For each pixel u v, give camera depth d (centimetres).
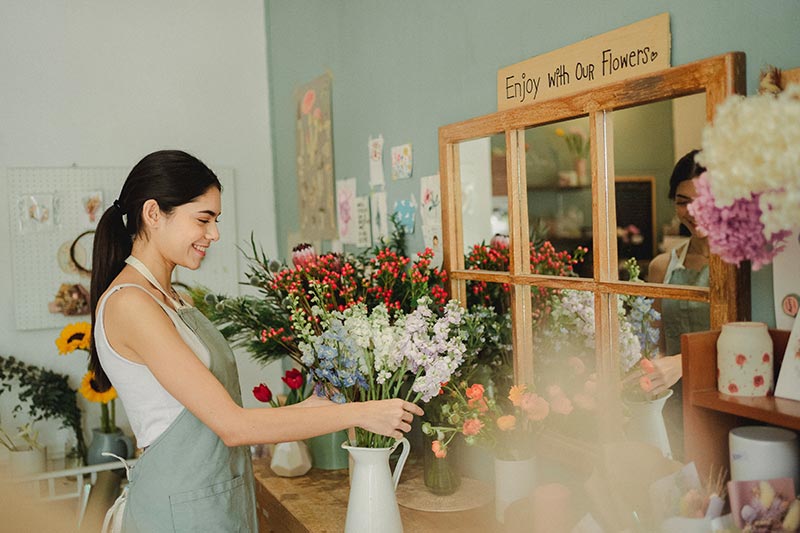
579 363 163
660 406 140
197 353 166
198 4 385
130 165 376
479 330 186
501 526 173
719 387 119
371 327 167
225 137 394
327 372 166
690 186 133
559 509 143
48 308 362
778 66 120
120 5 370
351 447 165
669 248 138
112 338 158
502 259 190
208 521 165
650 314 143
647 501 126
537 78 176
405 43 242
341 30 295
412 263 243
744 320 125
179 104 384
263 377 398
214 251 392
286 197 381
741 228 103
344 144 297
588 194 158
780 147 92
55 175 361
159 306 159
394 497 167
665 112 138
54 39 359
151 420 162
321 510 194
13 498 34
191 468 163
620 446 141
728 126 98
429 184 231
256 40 398
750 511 107
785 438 110
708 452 120
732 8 127
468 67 208
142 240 168
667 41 140
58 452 362
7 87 352
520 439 173
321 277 214
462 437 200
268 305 227
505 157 185
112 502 313
